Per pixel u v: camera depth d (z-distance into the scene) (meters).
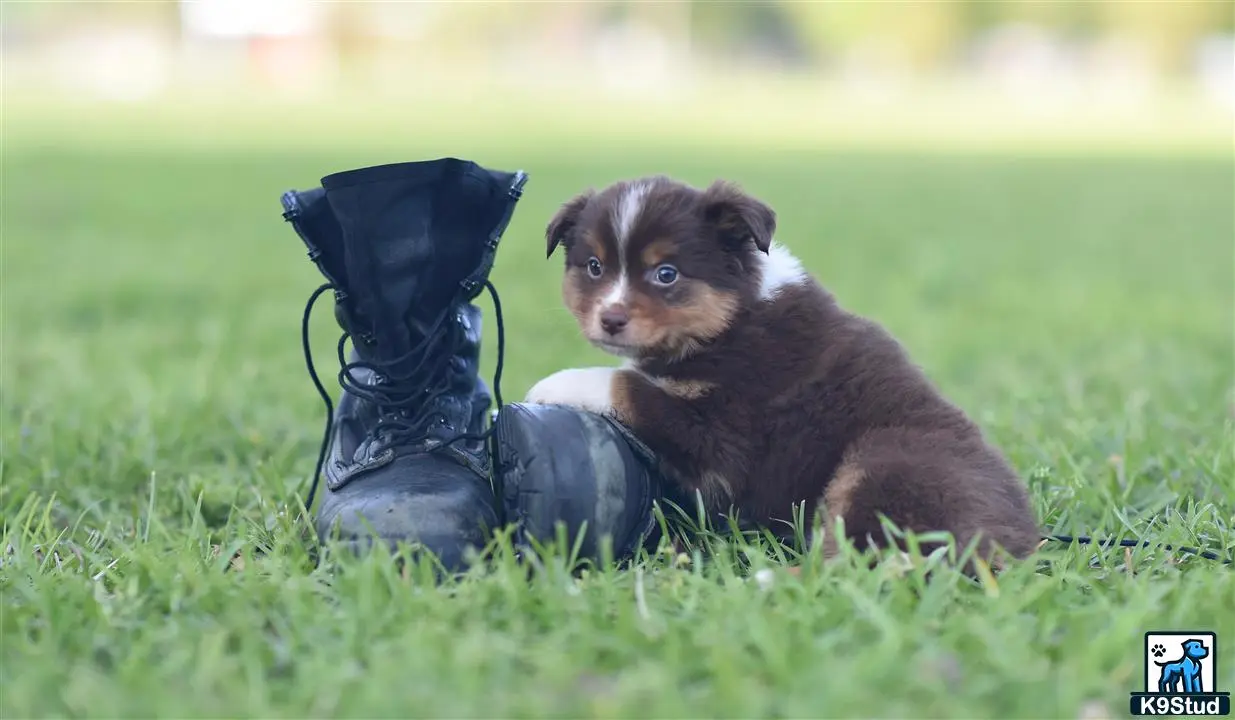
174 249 4.66
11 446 2.18
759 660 1.61
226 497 2.04
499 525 1.82
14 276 3.95
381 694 1.55
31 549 1.82
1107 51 22.28
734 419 1.89
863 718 1.55
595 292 1.94
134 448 2.17
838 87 19.64
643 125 11.09
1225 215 6.31
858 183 7.47
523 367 2.63
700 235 1.91
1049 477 2.04
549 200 6.00
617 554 1.80
